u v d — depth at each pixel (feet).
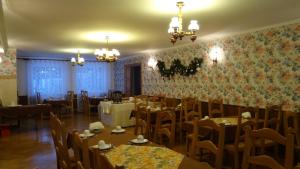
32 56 32.12
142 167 6.25
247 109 16.65
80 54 30.01
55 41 20.36
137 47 24.34
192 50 21.75
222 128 7.45
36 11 11.70
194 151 8.09
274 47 15.19
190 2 10.48
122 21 13.69
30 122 26.63
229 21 13.96
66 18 13.04
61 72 34.35
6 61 24.13
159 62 25.85
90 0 10.19
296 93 14.10
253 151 8.90
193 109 17.79
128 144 8.39
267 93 15.65
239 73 17.48
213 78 19.62
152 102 22.65
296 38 14.02
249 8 11.48
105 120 25.14
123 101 24.89
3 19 11.87
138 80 34.24
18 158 14.43
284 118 13.79
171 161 6.68
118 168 3.52
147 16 12.69
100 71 36.86
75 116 30.42
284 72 14.69
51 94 33.60
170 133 9.77
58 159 9.57
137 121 11.98
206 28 15.87
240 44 17.35
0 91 23.85
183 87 22.95
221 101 17.71
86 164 5.60
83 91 33.94
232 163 12.12
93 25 14.69
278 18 13.53
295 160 11.52
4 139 18.98
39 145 17.20
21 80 31.99
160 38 19.15
